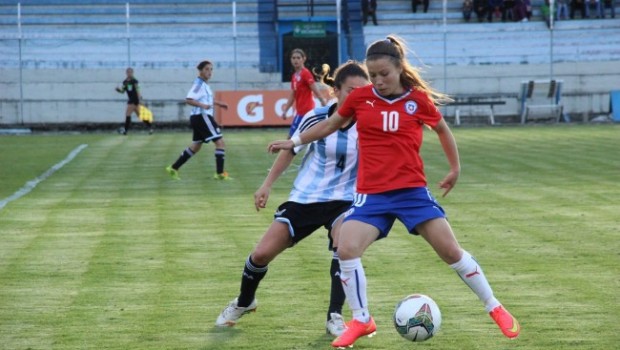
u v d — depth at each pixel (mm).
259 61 85938
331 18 89688
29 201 33500
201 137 40562
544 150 52219
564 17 89938
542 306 16906
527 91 81062
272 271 20516
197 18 90125
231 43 87375
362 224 14000
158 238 25219
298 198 15547
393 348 14359
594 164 44156
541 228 26156
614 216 28203
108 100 80750
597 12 90938
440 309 16859
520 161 46219
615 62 83312
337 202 15453
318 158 15656
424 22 90875
